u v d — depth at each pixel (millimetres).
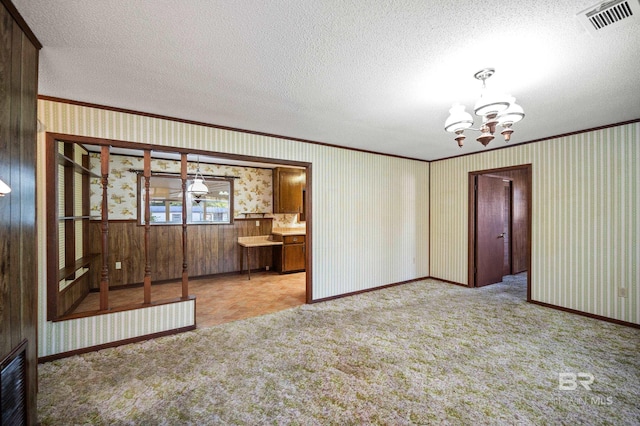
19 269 1466
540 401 1948
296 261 6105
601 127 3432
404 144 4336
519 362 2453
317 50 1819
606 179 3396
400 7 1419
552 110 2879
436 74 2131
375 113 2947
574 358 2516
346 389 2084
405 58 1914
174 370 2338
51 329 2490
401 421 1764
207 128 3285
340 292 4379
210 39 1700
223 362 2461
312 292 4086
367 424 1739
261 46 1775
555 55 1866
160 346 2760
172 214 5445
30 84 1605
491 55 1871
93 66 2010
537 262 4004
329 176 4277
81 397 1996
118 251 4840
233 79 2207
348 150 4496
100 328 2688
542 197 3967
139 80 2225
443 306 3936
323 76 2162
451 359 2504
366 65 2006
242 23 1550
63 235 3594
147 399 1977
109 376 2250
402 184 5199
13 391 1399
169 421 1771
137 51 1826
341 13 1465
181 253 5398
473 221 4945
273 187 6402
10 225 1382
